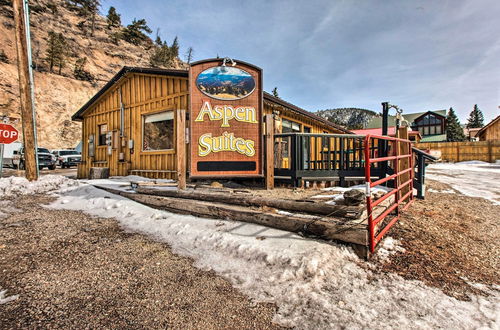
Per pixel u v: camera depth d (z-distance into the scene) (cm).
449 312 212
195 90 581
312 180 610
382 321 198
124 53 6309
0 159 797
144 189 557
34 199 597
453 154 2573
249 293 241
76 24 6444
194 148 573
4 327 189
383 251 314
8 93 3062
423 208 512
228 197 448
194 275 275
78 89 4041
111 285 254
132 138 951
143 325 198
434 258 312
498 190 782
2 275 265
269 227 361
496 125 2608
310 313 208
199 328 197
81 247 344
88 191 636
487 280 275
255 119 603
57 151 2252
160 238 379
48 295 234
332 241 312
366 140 282
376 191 509
